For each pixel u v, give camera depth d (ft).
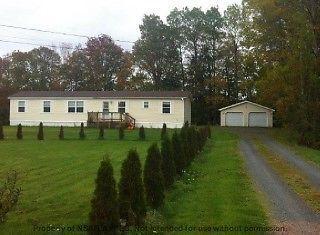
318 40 120.98
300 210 37.35
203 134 95.30
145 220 31.01
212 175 54.60
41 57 249.96
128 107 150.41
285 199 41.65
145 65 234.99
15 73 238.89
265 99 135.95
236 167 62.08
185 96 147.84
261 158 76.43
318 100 110.01
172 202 38.34
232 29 218.79
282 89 118.52
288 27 127.44
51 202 40.78
